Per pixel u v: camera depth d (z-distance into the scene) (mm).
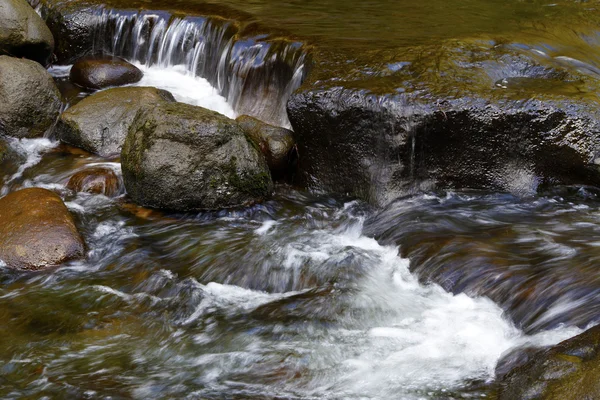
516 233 6453
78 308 6039
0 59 9344
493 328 5488
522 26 9375
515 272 5812
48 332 5727
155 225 7258
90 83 10227
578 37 9047
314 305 5941
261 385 5070
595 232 6398
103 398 4965
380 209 7262
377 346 5414
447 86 7406
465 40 8641
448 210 7035
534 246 6188
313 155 7676
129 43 10977
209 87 10023
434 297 5922
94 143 8695
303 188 7781
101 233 7137
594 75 7906
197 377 5172
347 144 7441
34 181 8172
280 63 8891
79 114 8828
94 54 11242
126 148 7621
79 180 7938
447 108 7102
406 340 5457
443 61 7973
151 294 6223
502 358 5152
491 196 7211
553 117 7004
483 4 10523
